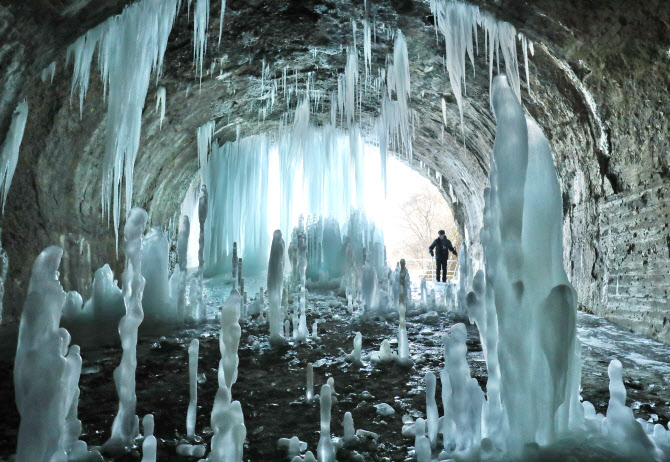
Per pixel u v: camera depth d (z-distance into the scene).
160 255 7.71
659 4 4.92
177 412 3.70
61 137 7.94
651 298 6.46
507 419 2.77
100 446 2.97
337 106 12.73
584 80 6.84
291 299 10.58
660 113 6.04
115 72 6.53
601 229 7.96
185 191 15.86
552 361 2.55
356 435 3.21
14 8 4.54
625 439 2.56
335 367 5.02
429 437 3.10
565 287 2.60
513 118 2.76
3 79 5.35
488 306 2.99
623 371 4.77
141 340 6.08
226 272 15.47
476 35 6.95
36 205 7.85
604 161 7.57
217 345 5.89
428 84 10.06
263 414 3.67
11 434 3.20
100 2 5.38
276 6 7.30
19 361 2.08
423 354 5.58
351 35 8.36
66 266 8.55
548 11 5.98
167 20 6.53
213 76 9.49
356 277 10.38
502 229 2.75
